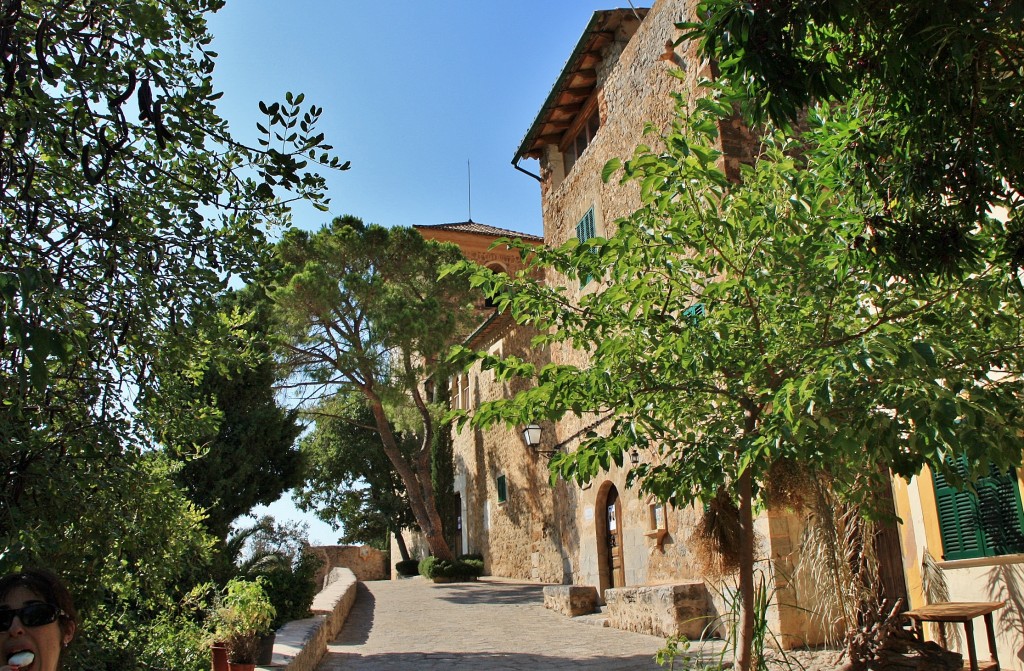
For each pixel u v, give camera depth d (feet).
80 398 16.01
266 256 16.81
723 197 16.61
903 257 14.11
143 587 18.70
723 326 15.81
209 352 18.31
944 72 12.79
